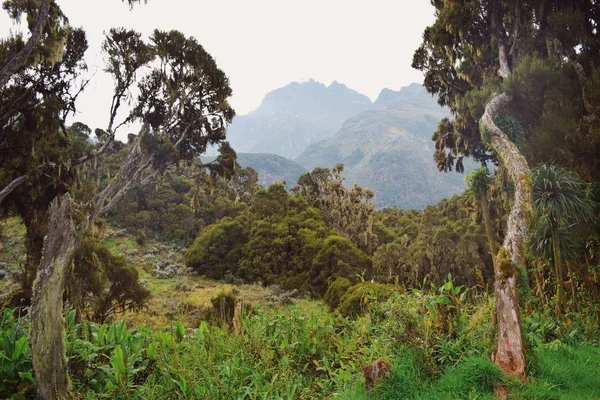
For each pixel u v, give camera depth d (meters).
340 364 5.55
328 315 6.84
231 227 50.22
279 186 54.66
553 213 8.93
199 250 48.75
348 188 53.56
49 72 18.52
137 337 4.87
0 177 17.19
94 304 21.20
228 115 29.05
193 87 26.48
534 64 15.10
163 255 53.62
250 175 78.69
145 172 31.70
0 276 32.69
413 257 30.58
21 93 17.08
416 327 5.31
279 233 47.19
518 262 5.66
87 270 18.45
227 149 29.83
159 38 24.92
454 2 21.86
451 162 32.09
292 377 4.82
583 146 12.05
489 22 21.78
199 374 4.43
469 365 4.65
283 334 5.91
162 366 4.40
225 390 4.20
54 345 3.50
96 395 3.91
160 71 25.30
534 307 8.55
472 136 25.69
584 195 9.10
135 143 23.83
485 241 29.56
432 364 4.95
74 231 3.87
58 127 18.53
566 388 4.77
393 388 4.45
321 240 43.44
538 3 18.62
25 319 4.54
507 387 4.47
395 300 5.91
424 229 35.94
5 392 3.55
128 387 4.10
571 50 16.67
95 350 4.38
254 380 4.46
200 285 42.28
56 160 17.61
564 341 6.77
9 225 47.56
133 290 22.11
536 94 14.89
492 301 6.42
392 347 5.24
